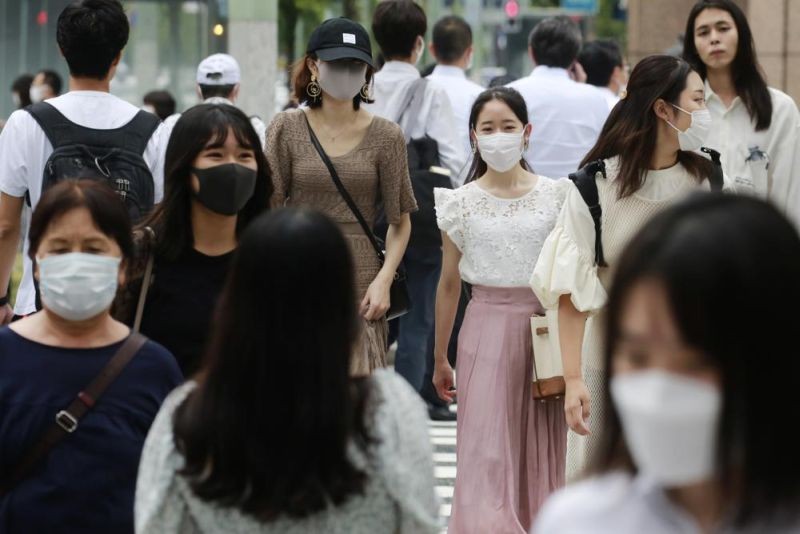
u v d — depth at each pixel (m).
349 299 7.04
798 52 30.75
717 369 5.01
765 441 5.05
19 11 51.78
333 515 7.01
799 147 16.59
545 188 14.69
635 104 12.63
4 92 51.84
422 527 7.10
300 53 68.69
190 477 6.98
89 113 13.95
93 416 9.16
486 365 14.41
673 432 5.03
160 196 14.29
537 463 14.48
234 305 6.94
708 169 12.78
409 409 7.21
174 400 7.22
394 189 15.22
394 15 20.75
